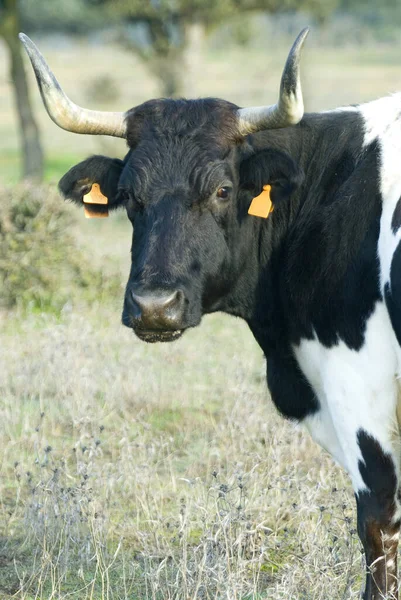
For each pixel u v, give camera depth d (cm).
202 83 12862
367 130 1361
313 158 1405
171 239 1299
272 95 10600
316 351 1335
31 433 2028
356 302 1241
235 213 1380
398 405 1251
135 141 1396
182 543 1456
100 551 1520
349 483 1789
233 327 2992
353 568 1415
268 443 1914
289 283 1360
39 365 2391
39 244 3238
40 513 1603
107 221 5059
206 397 2319
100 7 7231
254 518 1611
